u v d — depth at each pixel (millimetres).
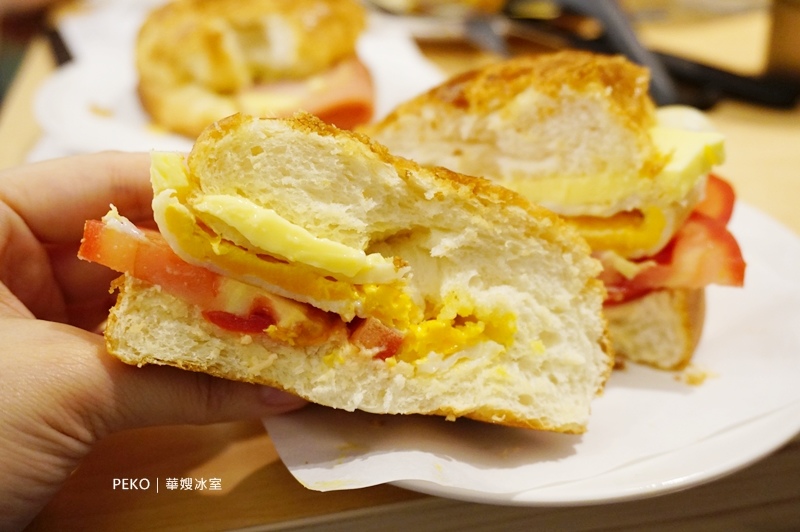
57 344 170
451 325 187
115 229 172
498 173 241
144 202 214
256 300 176
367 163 175
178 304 175
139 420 175
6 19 517
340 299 180
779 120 388
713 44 486
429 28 474
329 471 176
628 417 201
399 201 180
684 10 538
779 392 201
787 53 412
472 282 188
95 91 375
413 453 178
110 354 171
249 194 174
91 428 170
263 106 360
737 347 224
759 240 266
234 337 177
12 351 166
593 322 194
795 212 302
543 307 190
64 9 506
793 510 219
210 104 354
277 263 177
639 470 178
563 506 168
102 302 234
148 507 185
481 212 182
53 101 354
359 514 186
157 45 360
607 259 228
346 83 363
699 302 226
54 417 163
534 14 486
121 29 463
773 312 232
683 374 219
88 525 180
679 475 174
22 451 163
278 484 191
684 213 224
